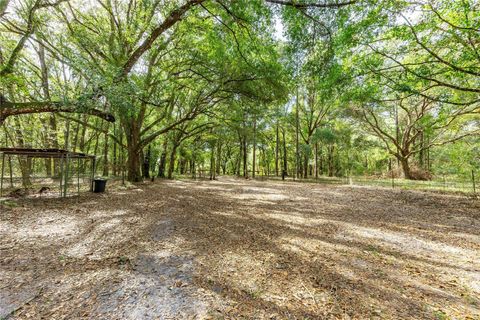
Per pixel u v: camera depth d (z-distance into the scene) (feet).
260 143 123.44
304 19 26.45
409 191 50.34
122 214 24.09
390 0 26.84
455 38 29.14
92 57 38.42
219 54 36.91
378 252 15.26
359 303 9.60
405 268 12.95
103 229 19.07
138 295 9.98
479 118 60.59
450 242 17.39
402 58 36.52
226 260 13.71
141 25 35.60
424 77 30.96
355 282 11.34
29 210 24.67
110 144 92.17
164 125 73.97
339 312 8.99
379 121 94.12
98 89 27.02
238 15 28.63
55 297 9.75
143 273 11.96
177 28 38.37
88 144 81.20
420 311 9.08
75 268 12.37
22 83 31.60
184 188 51.11
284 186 61.87
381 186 61.36
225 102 57.06
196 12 33.27
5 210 24.06
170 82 45.34
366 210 29.19
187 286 10.77
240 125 74.90
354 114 84.53
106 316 8.57
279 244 16.53
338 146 110.73
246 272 12.25
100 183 39.22
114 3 42.75
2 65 30.27
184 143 96.32
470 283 11.32
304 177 106.42
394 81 33.65
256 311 9.00
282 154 143.13
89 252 14.53
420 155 106.73
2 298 9.57
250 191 48.85
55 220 21.39
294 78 34.42
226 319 8.47
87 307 9.10
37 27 33.50
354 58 34.42
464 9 26.25
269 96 43.37
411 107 79.46
